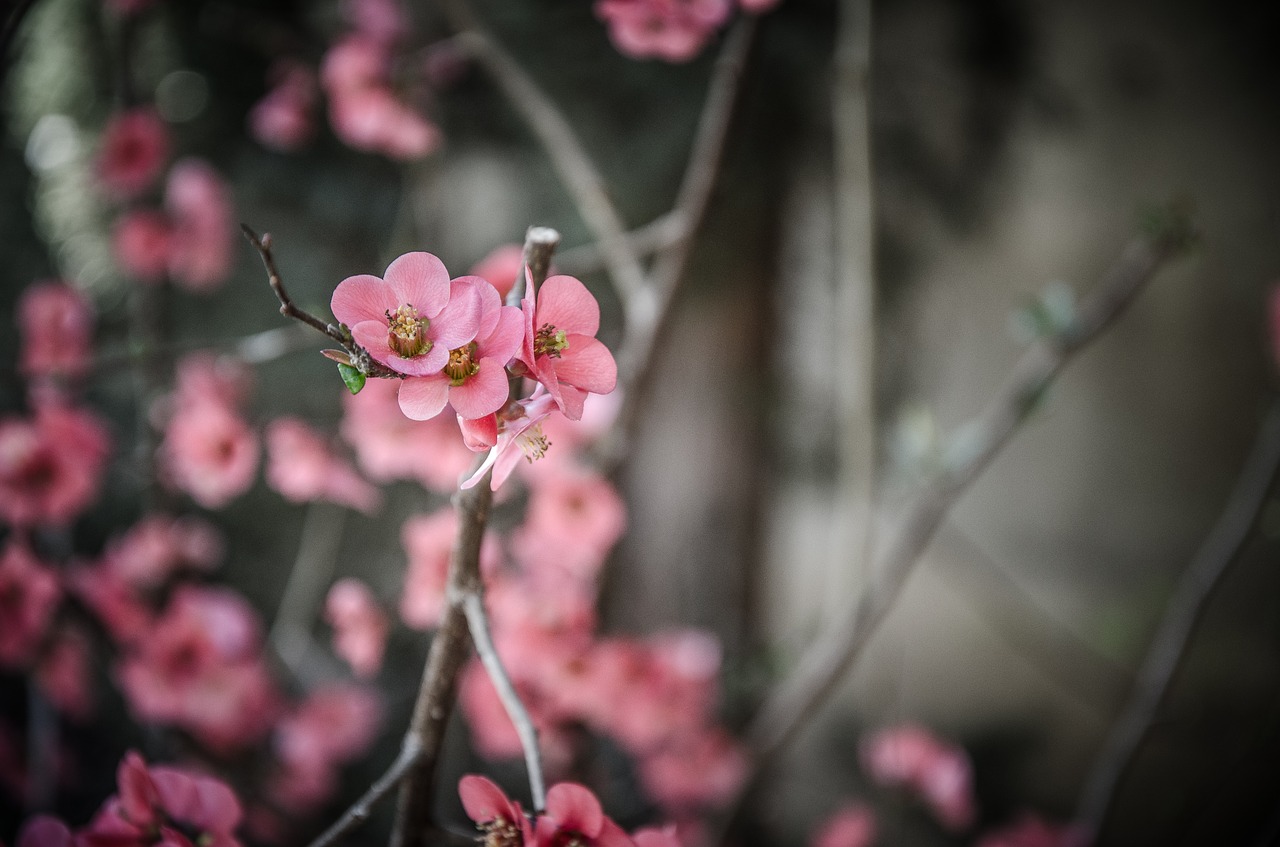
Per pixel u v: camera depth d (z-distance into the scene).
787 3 1.75
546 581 1.23
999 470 2.14
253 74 1.86
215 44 1.81
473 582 0.81
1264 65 1.99
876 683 2.13
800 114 1.97
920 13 2.02
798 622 2.15
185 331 1.87
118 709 1.81
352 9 1.53
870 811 2.01
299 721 1.64
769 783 2.07
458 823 1.71
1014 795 2.05
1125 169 2.05
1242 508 1.30
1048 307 1.18
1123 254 2.05
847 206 1.30
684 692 1.30
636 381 1.19
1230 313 2.04
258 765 1.64
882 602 1.33
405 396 0.75
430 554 1.14
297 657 1.70
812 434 2.14
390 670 1.89
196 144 1.83
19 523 1.28
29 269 1.86
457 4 1.19
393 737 1.88
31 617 1.27
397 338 0.76
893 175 2.03
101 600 1.45
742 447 2.11
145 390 1.47
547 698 1.21
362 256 1.92
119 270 1.71
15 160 1.78
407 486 1.88
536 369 0.76
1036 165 2.06
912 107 2.03
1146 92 2.04
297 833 1.71
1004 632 1.94
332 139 1.91
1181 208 1.15
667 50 1.02
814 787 2.14
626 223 1.78
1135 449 2.10
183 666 1.41
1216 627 2.05
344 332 0.75
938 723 2.11
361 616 1.37
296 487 1.30
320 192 1.90
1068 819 2.02
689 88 1.77
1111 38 2.03
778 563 2.18
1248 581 2.05
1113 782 1.32
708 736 1.58
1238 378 2.03
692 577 2.09
